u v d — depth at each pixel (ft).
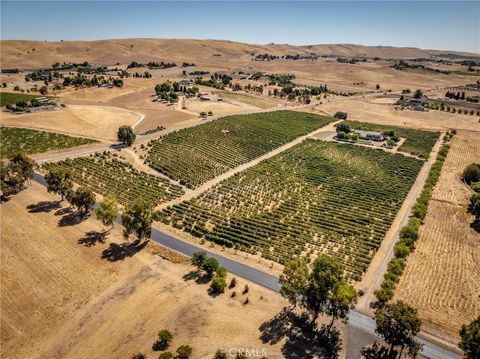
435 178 534.78
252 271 326.65
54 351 242.78
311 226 410.52
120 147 634.02
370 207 456.45
